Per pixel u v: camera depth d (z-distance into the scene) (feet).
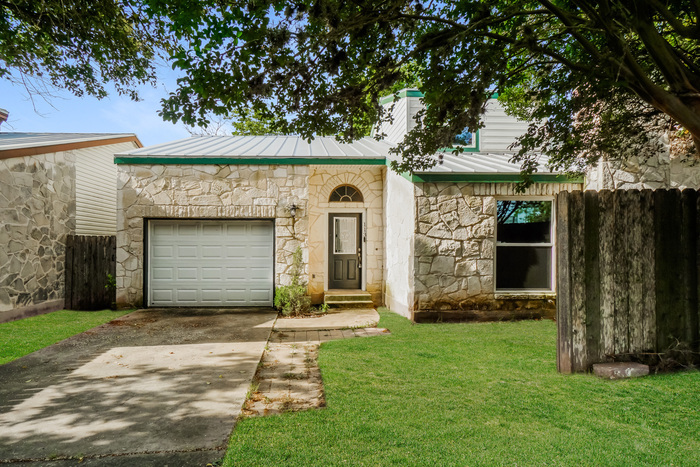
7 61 20.68
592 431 10.52
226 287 32.53
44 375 15.87
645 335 15.39
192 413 12.17
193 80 11.76
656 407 11.96
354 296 33.37
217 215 31.60
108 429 11.14
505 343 20.57
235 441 10.16
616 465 8.85
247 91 12.24
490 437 10.22
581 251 15.26
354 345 20.34
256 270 32.68
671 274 15.46
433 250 26.99
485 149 35.65
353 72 14.01
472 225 27.22
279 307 30.73
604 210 15.37
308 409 12.35
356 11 12.38
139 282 31.32
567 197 15.24
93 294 31.86
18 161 27.37
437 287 26.96
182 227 32.32
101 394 13.80
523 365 16.53
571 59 16.61
